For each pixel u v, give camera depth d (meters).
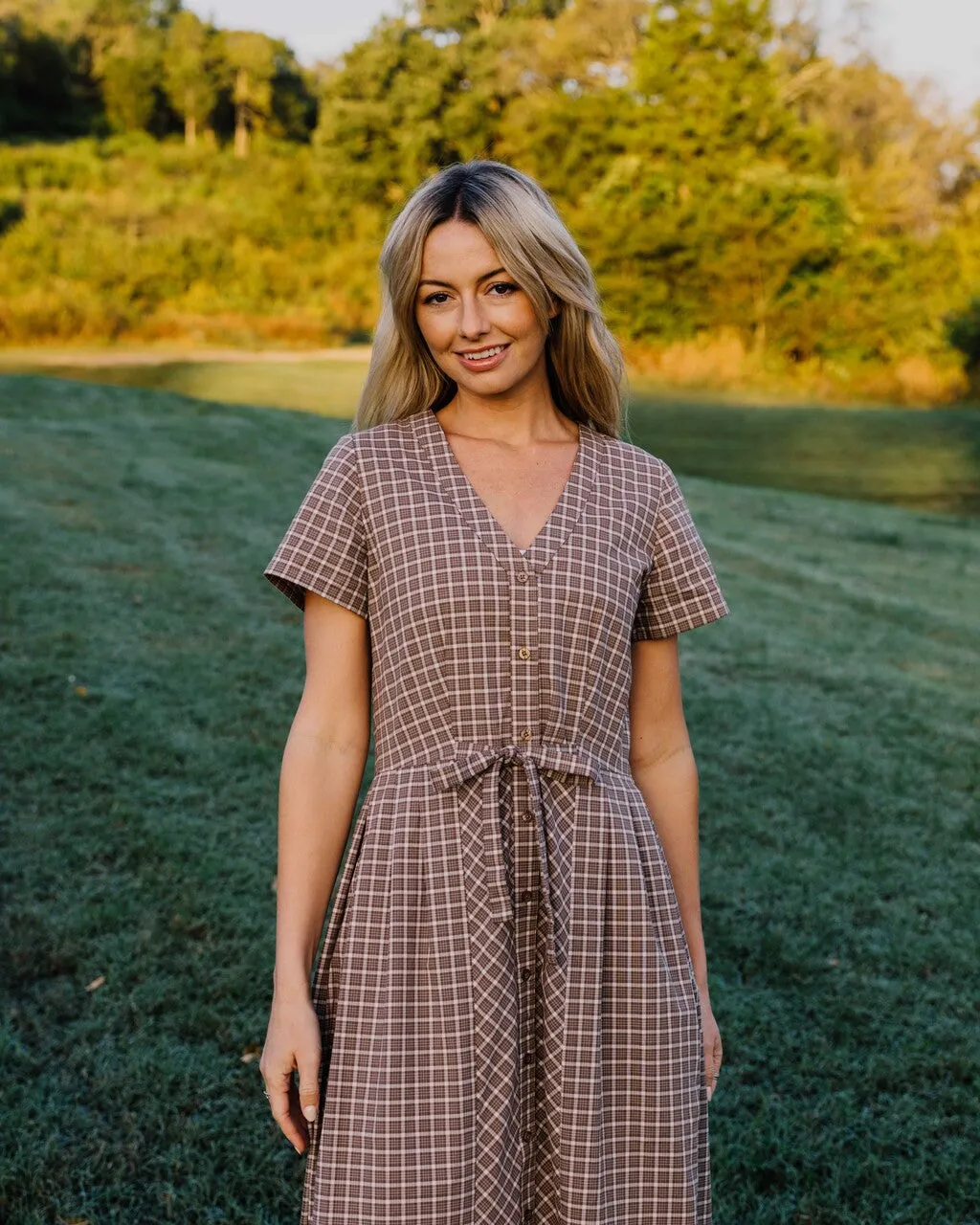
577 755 1.39
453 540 1.37
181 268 30.56
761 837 4.27
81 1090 2.65
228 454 12.73
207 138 53.78
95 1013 2.95
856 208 30.84
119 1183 2.36
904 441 19.28
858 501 15.04
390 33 37.69
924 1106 2.76
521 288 1.42
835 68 37.94
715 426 20.39
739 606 8.07
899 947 3.51
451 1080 1.29
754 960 3.41
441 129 35.78
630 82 33.31
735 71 30.20
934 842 4.34
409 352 1.52
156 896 3.54
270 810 4.23
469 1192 1.28
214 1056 2.80
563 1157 1.33
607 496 1.47
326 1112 1.29
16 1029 2.86
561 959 1.34
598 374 1.57
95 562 7.53
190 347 26.00
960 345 24.47
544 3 43.25
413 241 1.42
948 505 14.86
